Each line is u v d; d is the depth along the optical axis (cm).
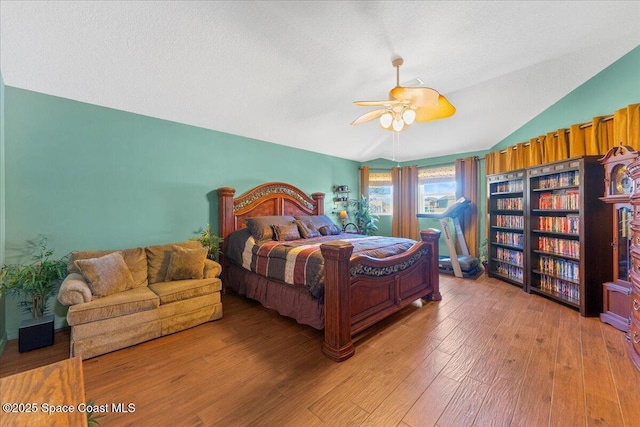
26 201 247
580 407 154
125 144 302
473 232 504
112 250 288
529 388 171
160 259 302
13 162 240
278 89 316
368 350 221
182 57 246
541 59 274
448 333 248
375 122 442
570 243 314
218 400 166
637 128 230
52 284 252
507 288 385
